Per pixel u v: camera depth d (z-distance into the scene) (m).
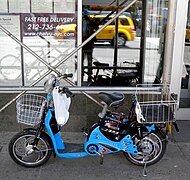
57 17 4.37
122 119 3.37
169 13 3.88
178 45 4.42
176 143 4.07
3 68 4.48
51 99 3.23
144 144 3.37
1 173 3.35
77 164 3.55
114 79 4.70
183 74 4.92
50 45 4.46
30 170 3.41
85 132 3.47
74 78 4.54
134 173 3.38
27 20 4.36
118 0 4.50
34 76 4.51
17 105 3.26
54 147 3.36
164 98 3.87
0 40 4.38
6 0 4.27
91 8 4.45
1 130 4.35
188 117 4.83
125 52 4.66
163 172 3.41
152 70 4.66
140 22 4.62
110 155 3.75
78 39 4.46
